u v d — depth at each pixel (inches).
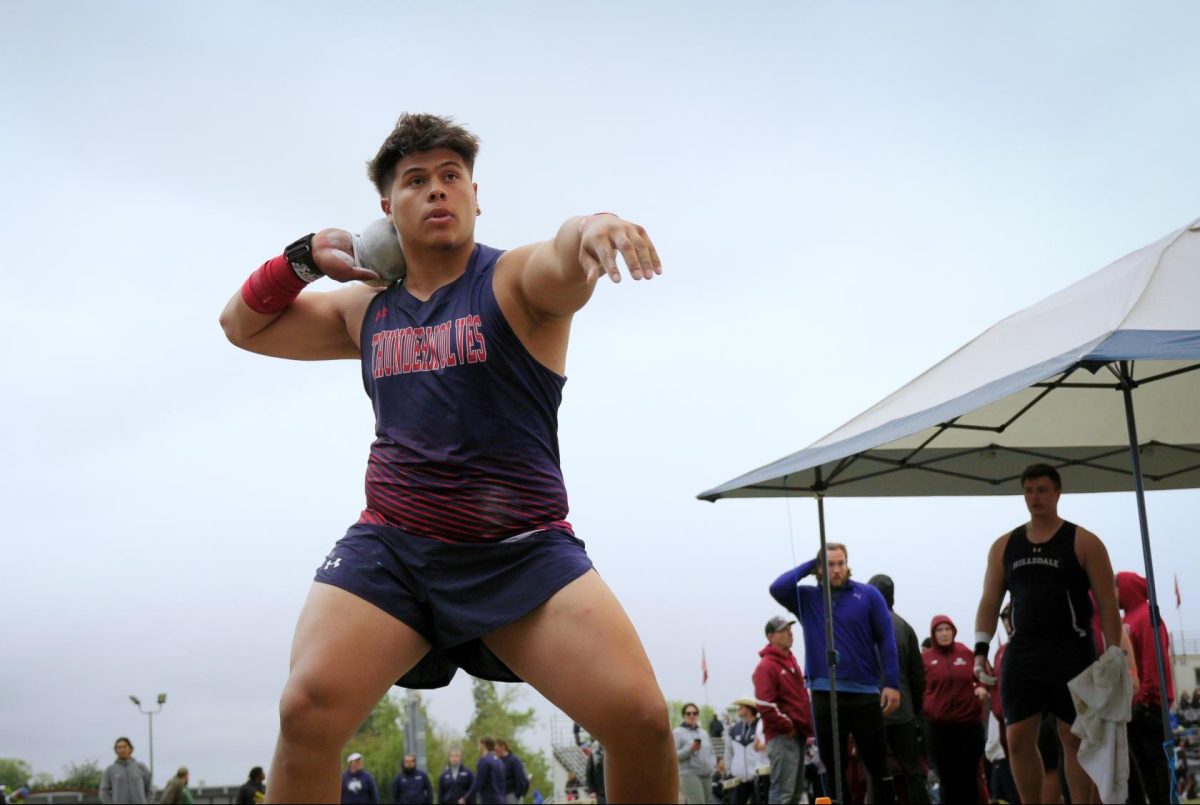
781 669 374.3
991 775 492.1
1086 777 271.9
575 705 100.0
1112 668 247.1
